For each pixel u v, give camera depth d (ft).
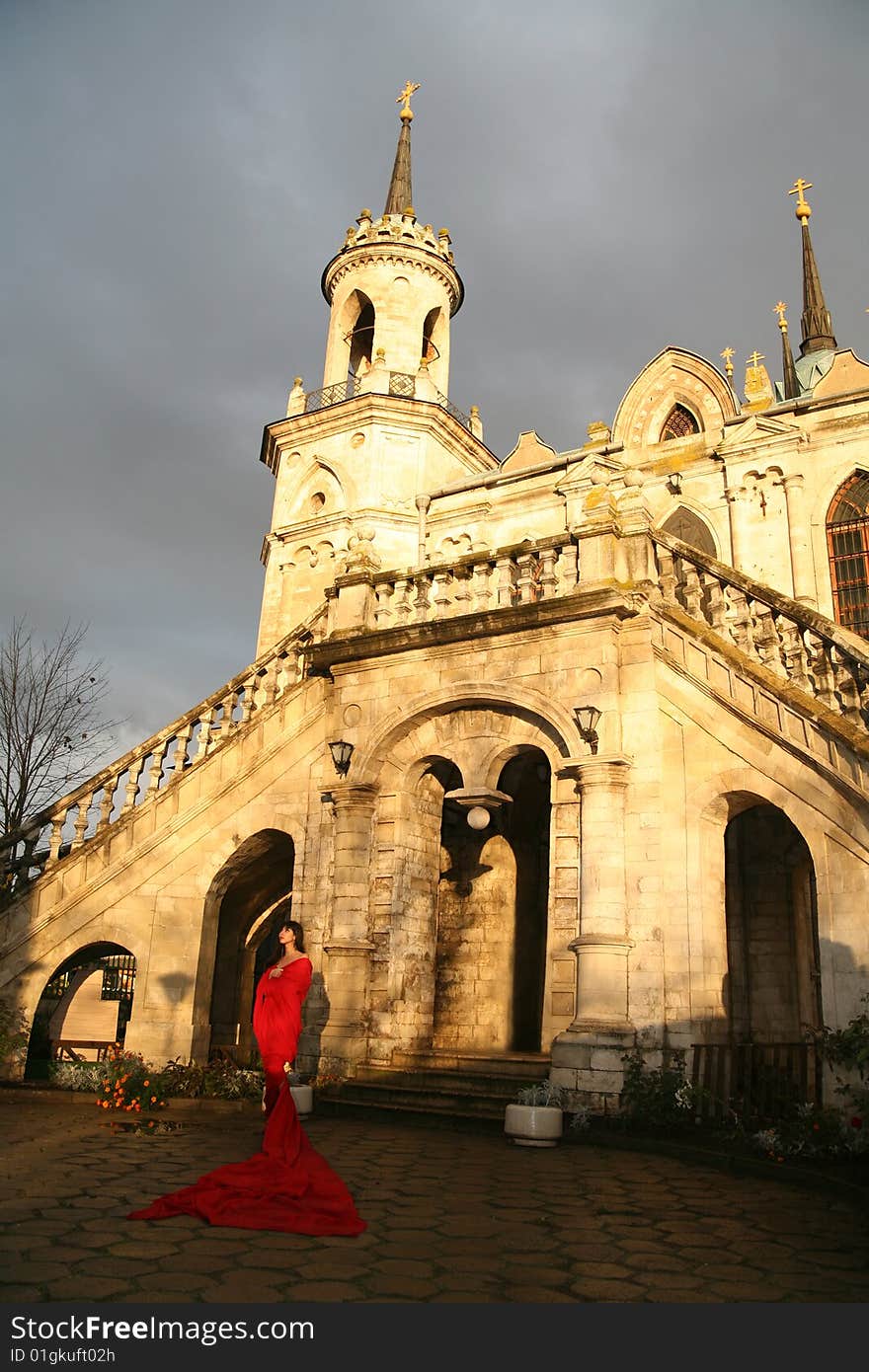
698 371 89.61
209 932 58.13
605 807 45.68
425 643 53.16
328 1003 51.60
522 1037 58.59
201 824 59.00
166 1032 56.03
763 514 77.92
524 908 60.90
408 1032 52.24
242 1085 47.73
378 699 54.85
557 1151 36.83
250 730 59.72
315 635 61.72
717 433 83.56
